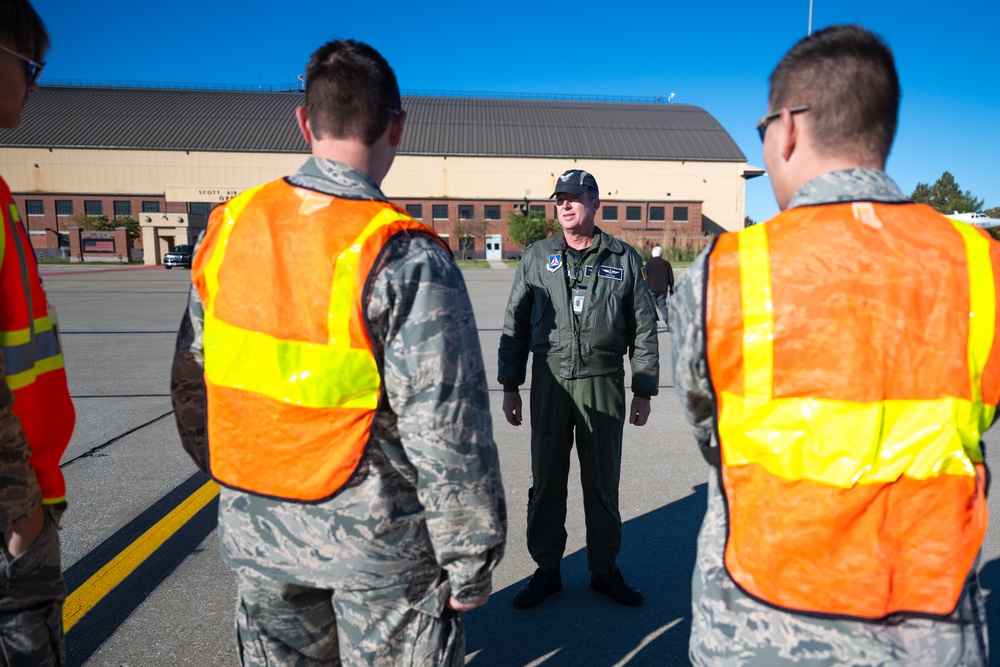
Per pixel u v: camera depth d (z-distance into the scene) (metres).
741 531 1.10
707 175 49.38
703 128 53.06
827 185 1.11
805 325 1.04
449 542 1.27
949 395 1.04
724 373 1.09
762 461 1.07
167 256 33.09
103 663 2.28
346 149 1.36
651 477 4.07
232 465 1.35
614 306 2.54
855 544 1.03
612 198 49.03
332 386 1.26
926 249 1.06
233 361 1.32
